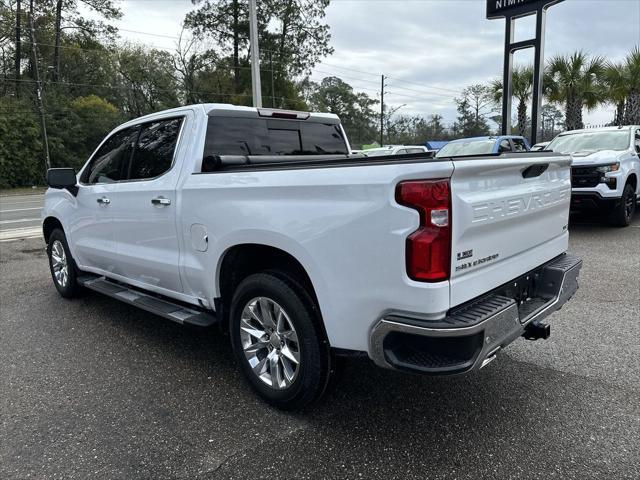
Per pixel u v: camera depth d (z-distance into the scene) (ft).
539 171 10.12
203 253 11.11
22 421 9.94
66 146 123.75
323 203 8.56
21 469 8.41
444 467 8.22
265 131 13.32
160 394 10.96
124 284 15.33
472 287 8.20
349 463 8.39
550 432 9.14
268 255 10.64
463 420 9.63
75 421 9.91
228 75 147.74
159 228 12.39
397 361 7.89
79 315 16.53
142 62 152.97
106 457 8.71
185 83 151.12
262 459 8.56
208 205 10.77
